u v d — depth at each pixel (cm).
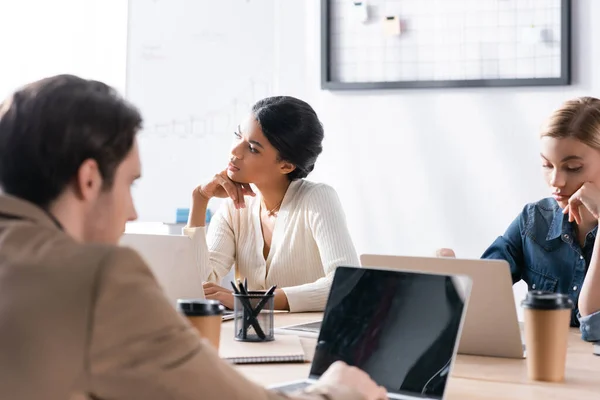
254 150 251
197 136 358
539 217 231
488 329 164
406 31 337
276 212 262
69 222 101
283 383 137
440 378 124
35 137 98
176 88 359
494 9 328
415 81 334
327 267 241
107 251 91
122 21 361
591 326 182
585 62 320
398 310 133
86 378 87
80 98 101
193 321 146
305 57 348
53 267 89
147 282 92
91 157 100
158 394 88
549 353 142
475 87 330
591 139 207
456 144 333
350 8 341
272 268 256
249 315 172
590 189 201
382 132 340
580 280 219
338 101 345
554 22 322
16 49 364
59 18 364
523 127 326
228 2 353
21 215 97
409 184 338
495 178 329
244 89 353
